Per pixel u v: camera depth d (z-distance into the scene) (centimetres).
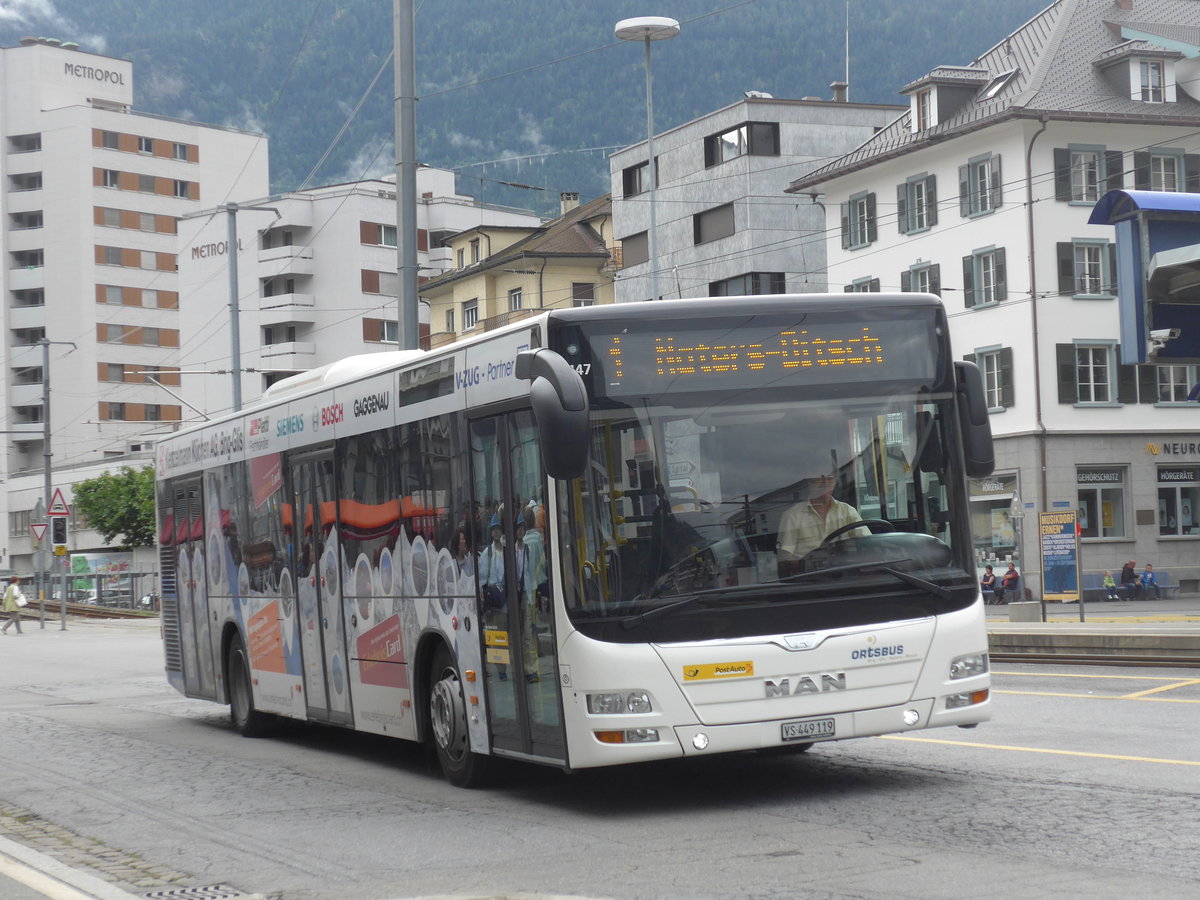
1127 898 647
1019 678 1780
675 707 900
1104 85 4959
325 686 1335
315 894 761
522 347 972
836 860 760
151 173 11494
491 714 1033
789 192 5756
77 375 11162
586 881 747
